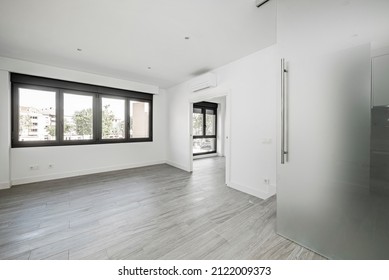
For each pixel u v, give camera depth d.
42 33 2.33
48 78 3.66
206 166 5.40
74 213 2.29
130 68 3.68
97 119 4.38
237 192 3.10
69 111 4.02
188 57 3.07
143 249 1.57
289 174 1.54
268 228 1.80
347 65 1.20
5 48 2.79
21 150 3.46
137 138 5.13
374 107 1.12
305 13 1.38
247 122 3.03
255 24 2.10
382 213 1.12
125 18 2.00
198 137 6.90
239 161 3.20
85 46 2.69
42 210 2.37
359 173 1.19
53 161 3.82
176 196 2.90
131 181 3.74
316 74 1.34
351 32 1.18
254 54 2.88
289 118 1.51
